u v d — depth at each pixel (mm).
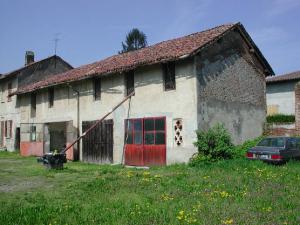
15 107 32469
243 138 20688
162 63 18781
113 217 7953
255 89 22234
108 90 21922
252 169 14312
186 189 10852
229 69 20125
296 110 22625
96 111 22656
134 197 10070
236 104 20359
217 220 7441
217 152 17031
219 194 9961
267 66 23141
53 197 10422
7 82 34250
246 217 7605
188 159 17438
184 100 17906
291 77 34500
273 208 8375
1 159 24391
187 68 17938
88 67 26344
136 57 21703
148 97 19453
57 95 26516
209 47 18797
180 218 7523
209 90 18406
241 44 21438
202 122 17672
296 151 16516
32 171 16609
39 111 28484
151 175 14062
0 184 12992
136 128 19875
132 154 19906
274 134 22469
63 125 28188
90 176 14695
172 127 18266
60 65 35438
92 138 22562
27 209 8844
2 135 34781
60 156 17312
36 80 33688
